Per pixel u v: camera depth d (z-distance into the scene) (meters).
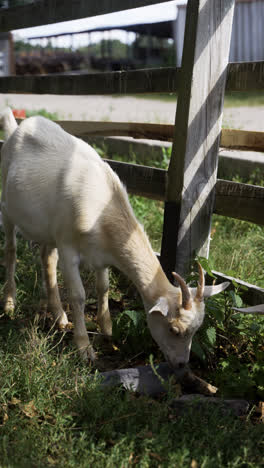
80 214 3.29
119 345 3.71
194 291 3.06
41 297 4.18
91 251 3.39
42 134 3.69
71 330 3.96
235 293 3.50
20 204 3.71
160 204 6.41
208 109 3.62
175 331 2.93
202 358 3.22
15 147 3.80
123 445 2.45
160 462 2.40
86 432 2.60
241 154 7.18
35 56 24.02
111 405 2.80
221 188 3.78
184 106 3.58
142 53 23.05
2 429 2.61
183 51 3.53
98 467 2.32
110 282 4.63
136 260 3.22
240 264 4.45
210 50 3.50
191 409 2.74
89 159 3.46
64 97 20.17
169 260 3.89
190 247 3.86
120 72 4.14
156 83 3.85
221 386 3.13
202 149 3.69
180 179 3.70
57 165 3.49
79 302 3.50
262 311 3.01
